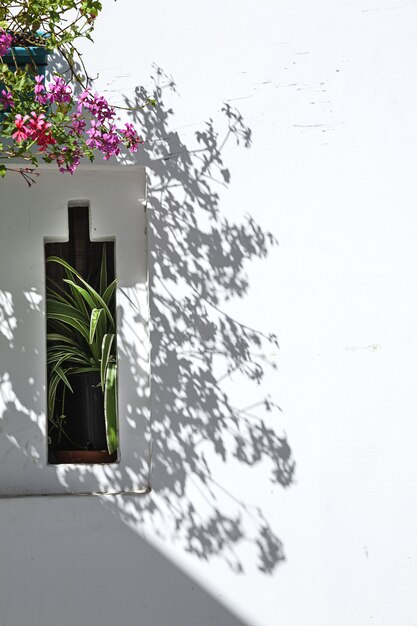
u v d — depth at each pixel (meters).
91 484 3.87
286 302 3.85
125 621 3.82
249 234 3.84
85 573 3.81
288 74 3.85
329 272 3.86
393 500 3.87
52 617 3.80
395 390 3.87
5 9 3.41
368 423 3.87
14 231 3.88
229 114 3.84
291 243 3.85
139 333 3.89
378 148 3.87
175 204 3.83
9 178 3.88
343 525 3.86
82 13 3.42
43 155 3.75
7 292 3.87
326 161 3.86
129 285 3.89
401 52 3.86
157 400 3.82
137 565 3.83
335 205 3.87
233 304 3.84
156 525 3.83
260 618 3.85
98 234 3.90
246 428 3.84
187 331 3.83
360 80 3.86
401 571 3.87
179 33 3.82
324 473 3.86
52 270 3.97
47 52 3.50
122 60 3.80
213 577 3.84
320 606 3.86
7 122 3.25
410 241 3.88
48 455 3.93
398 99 3.87
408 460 3.87
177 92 3.82
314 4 3.85
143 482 3.88
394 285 3.87
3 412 3.86
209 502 3.84
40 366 3.87
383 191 3.87
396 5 3.86
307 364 3.86
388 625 3.87
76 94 3.76
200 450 3.83
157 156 3.82
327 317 3.86
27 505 3.81
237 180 3.84
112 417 3.88
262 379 3.85
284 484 3.85
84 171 3.89
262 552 3.85
